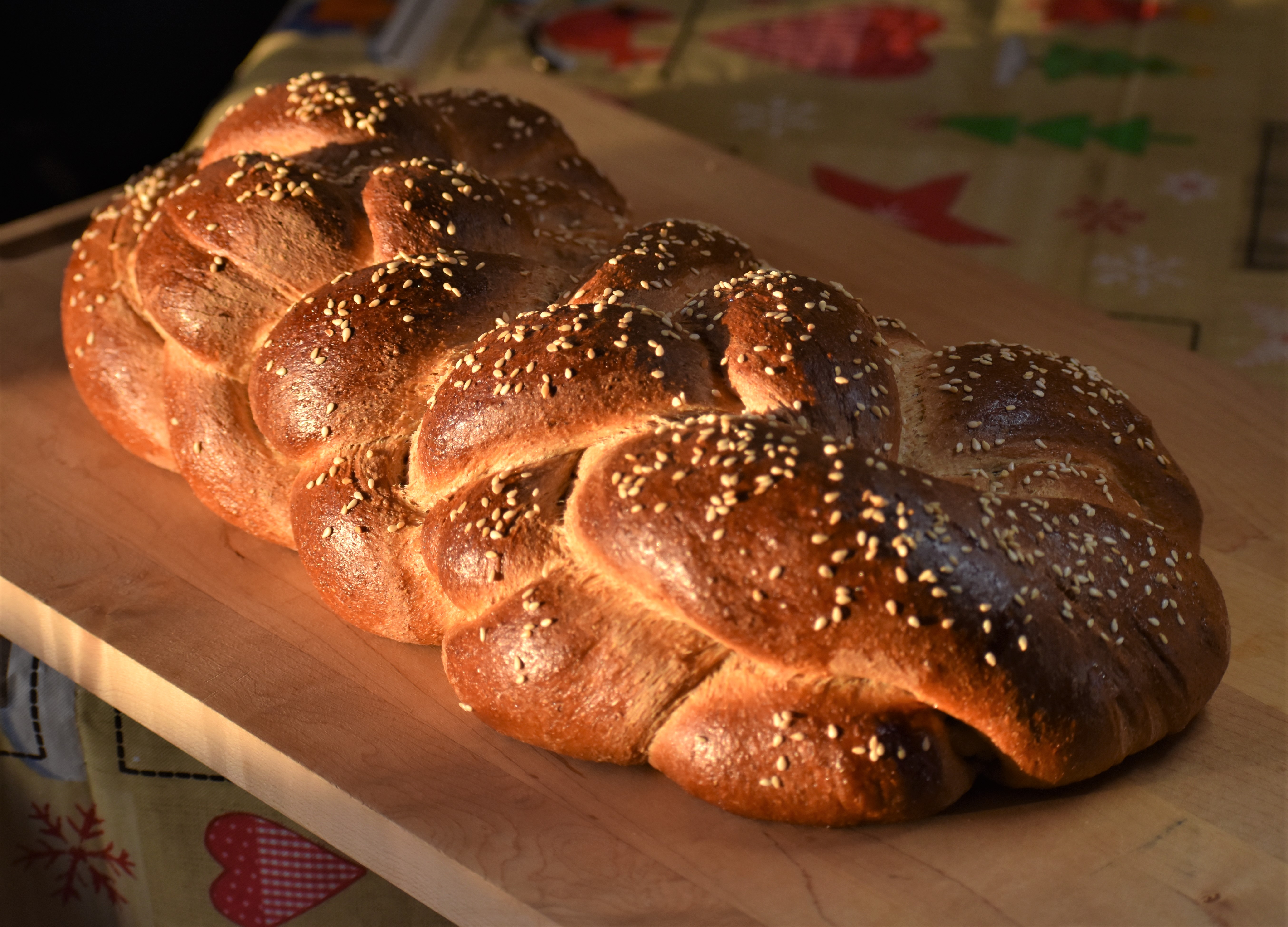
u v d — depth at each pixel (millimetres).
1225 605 657
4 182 1162
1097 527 630
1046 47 1035
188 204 699
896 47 1040
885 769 600
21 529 722
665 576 594
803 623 588
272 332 675
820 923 598
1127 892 604
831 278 828
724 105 983
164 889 715
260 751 650
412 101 741
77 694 699
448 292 661
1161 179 903
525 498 622
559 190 746
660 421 620
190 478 705
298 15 1072
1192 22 1061
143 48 1193
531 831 623
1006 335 799
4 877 739
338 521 657
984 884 605
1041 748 600
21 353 801
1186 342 821
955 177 910
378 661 675
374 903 696
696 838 620
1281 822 622
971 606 590
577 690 615
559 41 1050
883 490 595
